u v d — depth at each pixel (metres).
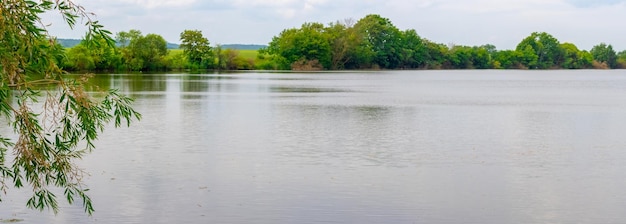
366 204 17.20
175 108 44.97
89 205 13.05
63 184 11.55
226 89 69.75
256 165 22.55
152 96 57.38
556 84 93.00
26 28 9.53
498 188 19.16
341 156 24.58
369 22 187.50
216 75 119.31
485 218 16.02
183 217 15.94
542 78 123.44
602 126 35.34
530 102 53.56
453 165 22.81
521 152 25.84
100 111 10.75
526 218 16.06
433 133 31.84
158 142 27.66
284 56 169.25
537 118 39.72
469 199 17.81
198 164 22.62
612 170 22.00
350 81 98.25
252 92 64.69
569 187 19.31
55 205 12.25
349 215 16.19
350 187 19.09
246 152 25.33
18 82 9.89
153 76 108.25
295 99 55.22
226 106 47.09
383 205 17.12
